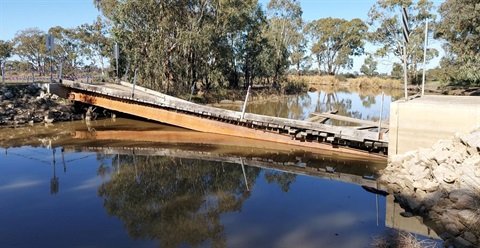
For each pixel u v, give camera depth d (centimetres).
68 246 712
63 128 2009
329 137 1464
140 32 2917
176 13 3023
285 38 5500
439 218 791
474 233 704
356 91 5472
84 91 2286
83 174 1213
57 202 956
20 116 2108
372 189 1056
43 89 2480
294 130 1570
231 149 1576
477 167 866
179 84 3209
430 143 1153
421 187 931
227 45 3609
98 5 3356
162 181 1155
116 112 2419
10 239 741
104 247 707
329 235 753
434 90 4038
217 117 1833
